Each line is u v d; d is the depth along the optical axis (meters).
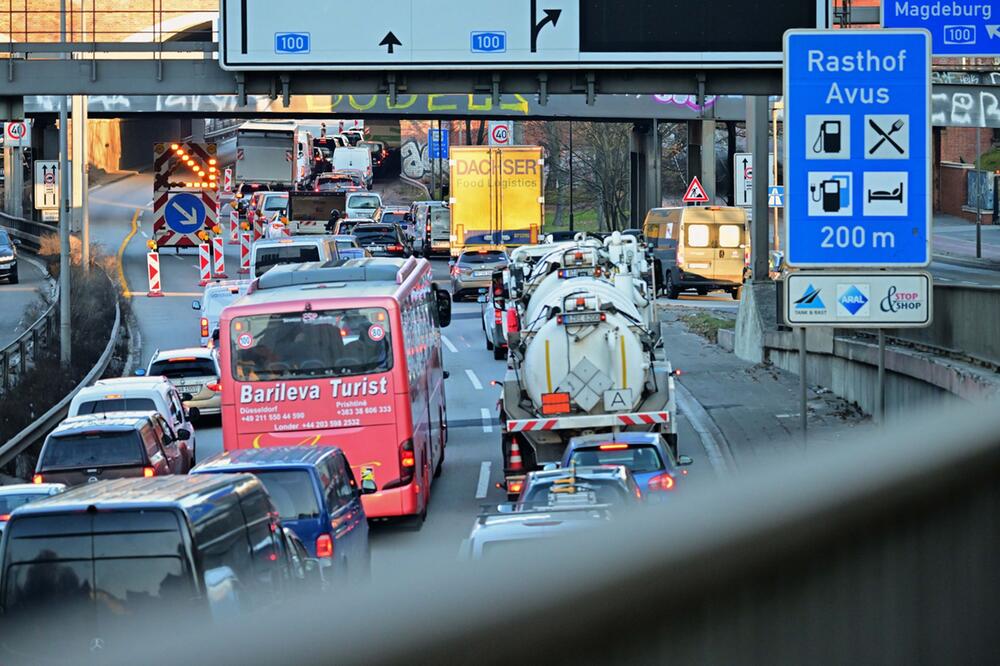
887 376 93.00
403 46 100.06
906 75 63.59
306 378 78.94
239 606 37.09
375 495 78.12
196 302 155.50
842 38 63.53
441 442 98.38
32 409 113.56
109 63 101.25
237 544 39.22
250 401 79.12
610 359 83.88
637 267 98.88
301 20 100.19
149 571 36.12
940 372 77.88
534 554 35.62
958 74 199.75
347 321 79.25
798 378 120.94
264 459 60.28
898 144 63.69
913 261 63.88
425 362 89.38
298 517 58.31
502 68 99.81
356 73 102.25
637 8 99.31
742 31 99.31
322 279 86.12
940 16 94.31
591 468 60.72
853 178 63.91
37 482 81.44
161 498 36.69
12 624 35.84
